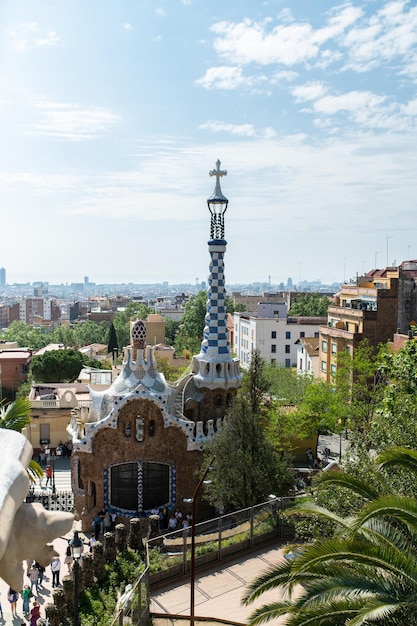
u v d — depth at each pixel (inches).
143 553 1352.1
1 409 1321.4
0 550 147.9
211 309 1902.1
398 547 638.5
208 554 1083.3
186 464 1740.9
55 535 170.1
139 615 859.4
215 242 1878.7
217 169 1886.1
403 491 885.2
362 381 2299.5
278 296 7839.6
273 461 1386.6
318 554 592.4
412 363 1457.9
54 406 2527.1
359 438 1113.4
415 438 1000.9
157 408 1724.9
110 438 1717.5
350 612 559.8
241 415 1405.0
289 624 574.2
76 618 946.1
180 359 3853.3
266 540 1170.0
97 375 2733.8
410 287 3004.4
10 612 1180.5
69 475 2175.2
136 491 1731.1
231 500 1369.3
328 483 711.1
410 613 570.9
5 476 162.1
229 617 906.1
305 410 2172.7
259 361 1464.1
